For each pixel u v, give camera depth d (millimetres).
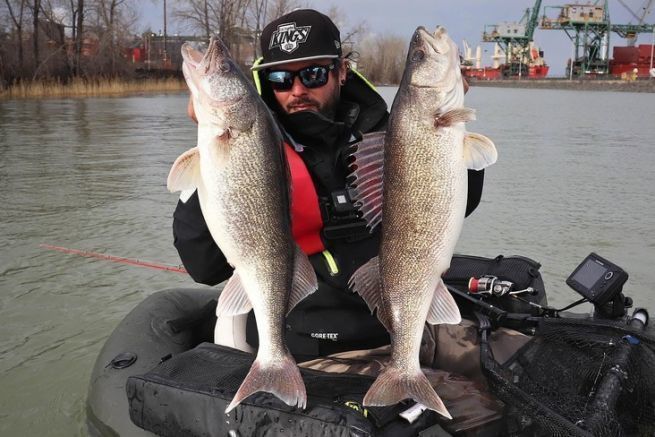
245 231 2371
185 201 2773
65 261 5762
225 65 2328
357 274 2529
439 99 2324
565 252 6141
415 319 2387
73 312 4668
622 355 2695
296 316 2951
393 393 2295
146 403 2533
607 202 8203
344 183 2951
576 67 62375
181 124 19047
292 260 2447
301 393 2250
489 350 2764
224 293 2477
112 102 29328
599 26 60250
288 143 2914
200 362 2676
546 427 2430
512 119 21516
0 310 4680
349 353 2922
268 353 2340
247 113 2334
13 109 23844
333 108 3100
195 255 2789
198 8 40156
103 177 9891
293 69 2961
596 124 19625
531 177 9961
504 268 3570
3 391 3613
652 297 5059
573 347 2822
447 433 2555
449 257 2424
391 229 2387
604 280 3154
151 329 3551
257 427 2334
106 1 38250
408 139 2346
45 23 35312
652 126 18922
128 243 6355
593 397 2543
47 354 4039
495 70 68250
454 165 2350
